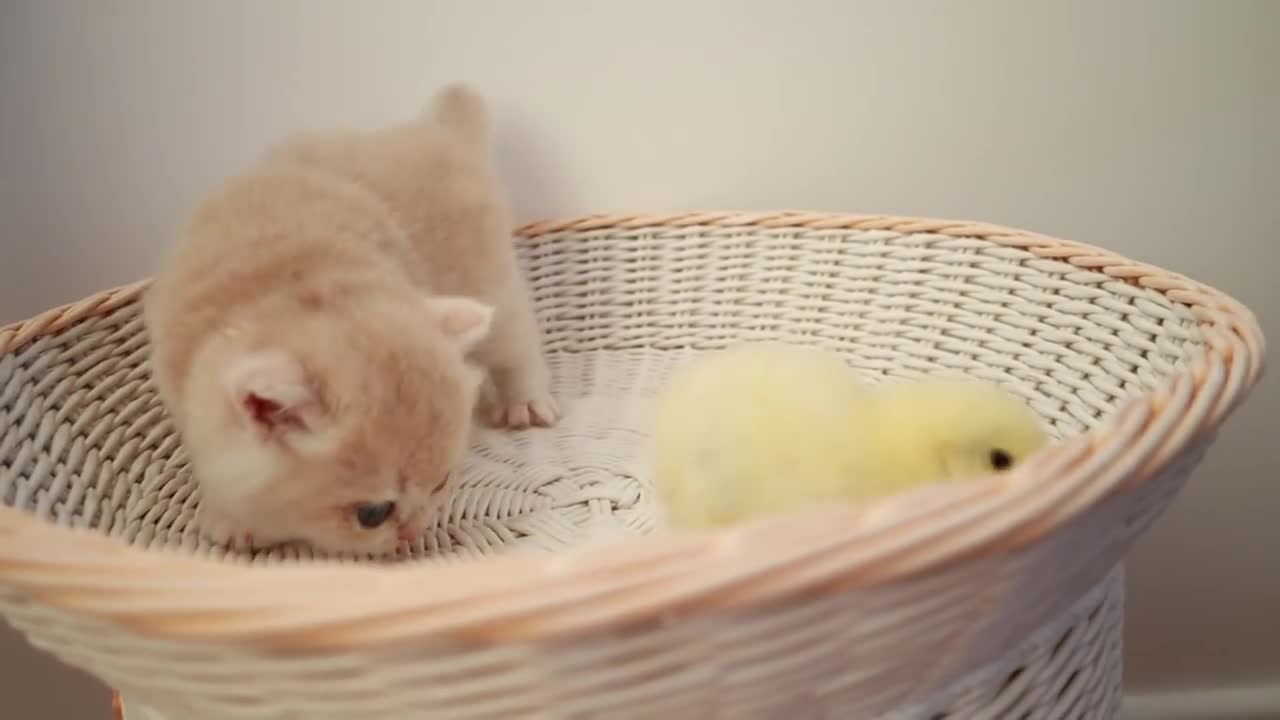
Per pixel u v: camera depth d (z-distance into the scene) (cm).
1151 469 31
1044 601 33
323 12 54
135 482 46
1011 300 49
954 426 35
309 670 29
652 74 56
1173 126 55
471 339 44
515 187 58
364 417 40
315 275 43
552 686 29
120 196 56
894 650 31
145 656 31
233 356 41
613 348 58
